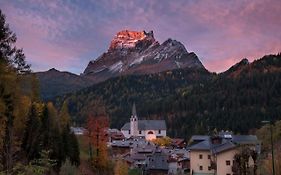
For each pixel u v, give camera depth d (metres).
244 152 61.66
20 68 42.12
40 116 64.12
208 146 82.75
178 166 110.94
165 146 185.62
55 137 63.53
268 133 84.62
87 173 66.75
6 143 32.38
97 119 75.94
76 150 69.00
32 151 50.81
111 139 183.62
